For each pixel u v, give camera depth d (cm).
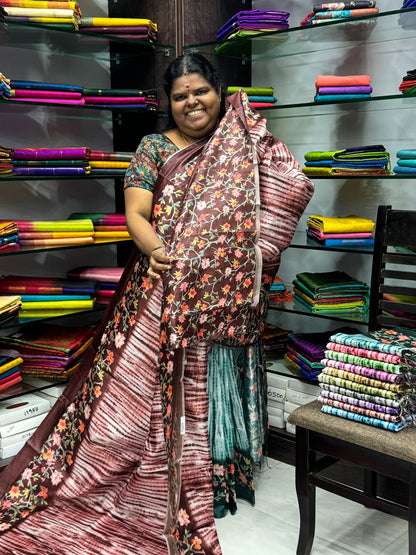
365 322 258
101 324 237
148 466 222
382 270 235
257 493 261
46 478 236
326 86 266
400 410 189
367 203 293
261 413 248
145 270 217
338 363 199
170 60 295
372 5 254
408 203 279
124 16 314
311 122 308
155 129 307
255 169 203
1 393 258
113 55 319
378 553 219
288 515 244
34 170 266
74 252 332
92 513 229
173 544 205
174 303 199
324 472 272
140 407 221
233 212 202
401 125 278
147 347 217
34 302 279
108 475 230
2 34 268
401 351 186
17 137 300
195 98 206
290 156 217
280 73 315
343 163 262
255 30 273
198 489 214
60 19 261
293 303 292
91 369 233
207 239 201
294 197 212
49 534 220
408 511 182
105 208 341
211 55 300
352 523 240
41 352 279
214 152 204
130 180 212
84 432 230
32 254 315
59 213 321
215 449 237
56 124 314
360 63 287
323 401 205
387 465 186
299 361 282
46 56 307
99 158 285
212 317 206
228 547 222
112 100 286
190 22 290
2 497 233
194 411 214
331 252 311
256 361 240
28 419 261
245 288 208
